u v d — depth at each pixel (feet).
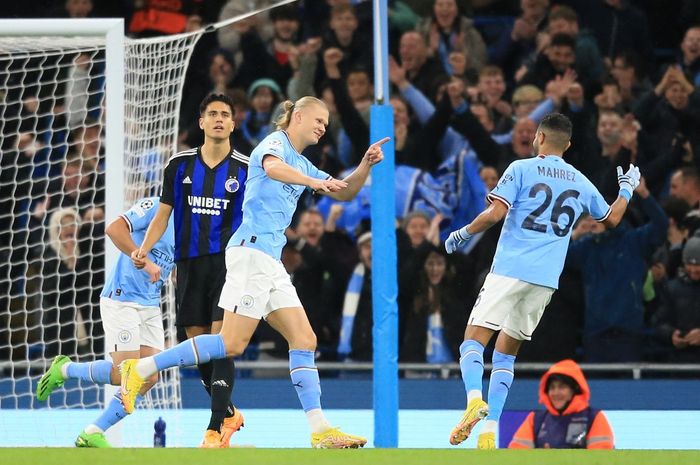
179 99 101.55
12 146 138.41
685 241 123.54
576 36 137.69
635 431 105.29
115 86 91.91
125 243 81.56
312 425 70.64
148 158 108.88
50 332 126.00
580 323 121.19
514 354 79.41
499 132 130.93
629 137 129.80
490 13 151.43
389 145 90.68
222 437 82.38
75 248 107.34
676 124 134.00
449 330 119.75
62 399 117.08
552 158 77.61
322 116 72.23
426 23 140.67
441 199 126.52
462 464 54.39
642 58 137.49
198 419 107.96
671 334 120.16
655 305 122.01
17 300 126.82
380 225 90.48
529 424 92.32
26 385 117.19
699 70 138.21
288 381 115.44
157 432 88.74
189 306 80.18
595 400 114.62
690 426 107.04
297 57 139.64
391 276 90.43
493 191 76.18
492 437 76.69
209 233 79.46
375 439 89.97
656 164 131.85
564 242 77.10
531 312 77.41
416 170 127.13
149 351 84.79
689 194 124.26
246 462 55.06
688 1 150.71
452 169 127.95
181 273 80.53
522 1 143.64
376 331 90.33
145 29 150.71
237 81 141.38
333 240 123.75
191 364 70.74
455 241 77.61
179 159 79.66
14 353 124.98
